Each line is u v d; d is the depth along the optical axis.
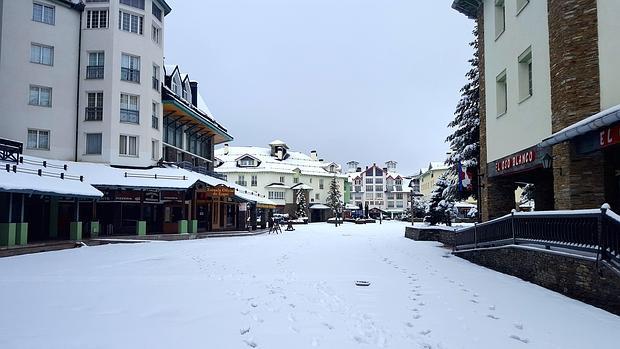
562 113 11.22
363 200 108.00
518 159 14.41
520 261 11.03
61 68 28.91
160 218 32.00
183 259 16.12
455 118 25.08
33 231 25.97
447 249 20.34
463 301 8.31
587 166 10.72
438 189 30.16
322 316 7.23
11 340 5.90
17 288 9.83
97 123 29.20
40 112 28.00
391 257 16.66
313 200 81.50
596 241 7.89
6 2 27.11
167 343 5.80
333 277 11.45
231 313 7.45
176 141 36.44
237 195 35.84
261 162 77.75
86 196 22.59
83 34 29.81
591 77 10.77
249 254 18.08
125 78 30.12
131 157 30.08
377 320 6.96
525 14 14.02
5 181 18.17
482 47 18.47
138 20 31.19
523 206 37.56
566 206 11.04
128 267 13.73
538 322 6.79
